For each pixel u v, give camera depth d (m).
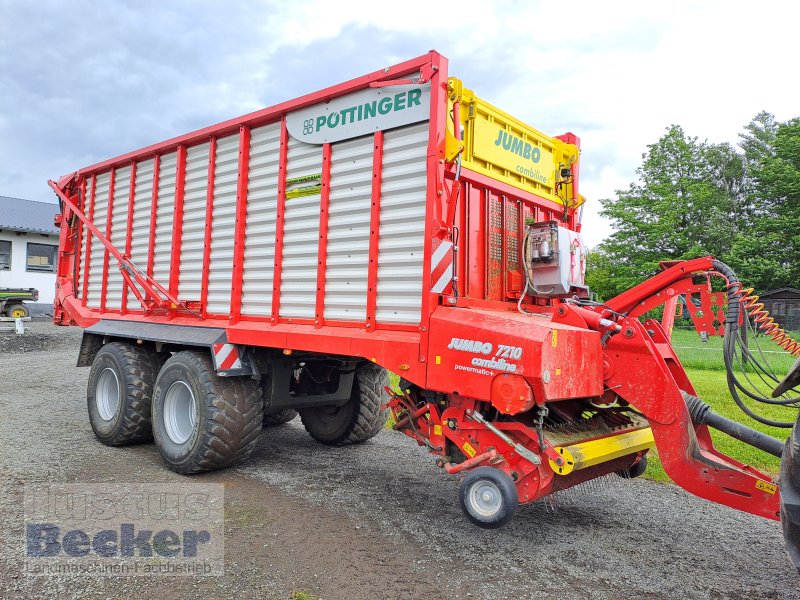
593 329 3.75
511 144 4.57
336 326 4.29
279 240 4.73
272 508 4.27
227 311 5.17
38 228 26.97
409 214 3.86
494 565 3.47
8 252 26.64
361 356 4.02
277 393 5.31
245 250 5.07
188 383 4.98
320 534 3.83
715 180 45.00
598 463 3.69
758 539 3.98
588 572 3.42
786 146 34.22
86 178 7.36
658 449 3.53
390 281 3.94
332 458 5.79
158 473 5.02
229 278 5.18
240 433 4.91
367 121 4.13
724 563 3.59
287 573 3.25
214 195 5.40
